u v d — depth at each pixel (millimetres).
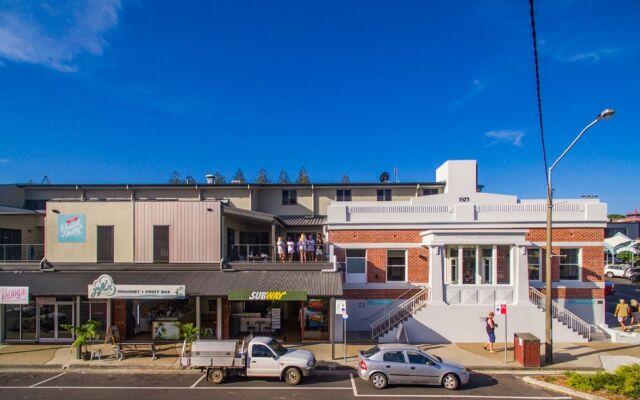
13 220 25250
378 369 15250
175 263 22703
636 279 43000
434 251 22781
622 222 67938
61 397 14141
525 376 16766
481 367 17719
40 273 22328
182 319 22359
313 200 33375
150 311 23250
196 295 20109
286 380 15742
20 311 21703
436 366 15328
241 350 15852
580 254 24578
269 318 23000
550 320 18359
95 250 22812
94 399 13938
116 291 20047
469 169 32094
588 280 24438
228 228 24719
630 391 13953
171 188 32625
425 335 22250
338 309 18250
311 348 20406
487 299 22516
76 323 21703
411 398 14195
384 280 24484
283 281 21375
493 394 14633
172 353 19516
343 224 24781
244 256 24922
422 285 24312
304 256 23500
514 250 22750
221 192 32750
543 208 24844
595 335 22984
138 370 17359
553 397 14258
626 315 23906
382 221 24719
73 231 22922
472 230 22641
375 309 24344
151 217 22875
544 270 24578
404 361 15406
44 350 20094
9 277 21844
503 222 24781
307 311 21938
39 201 32438
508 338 22219
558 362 18391
